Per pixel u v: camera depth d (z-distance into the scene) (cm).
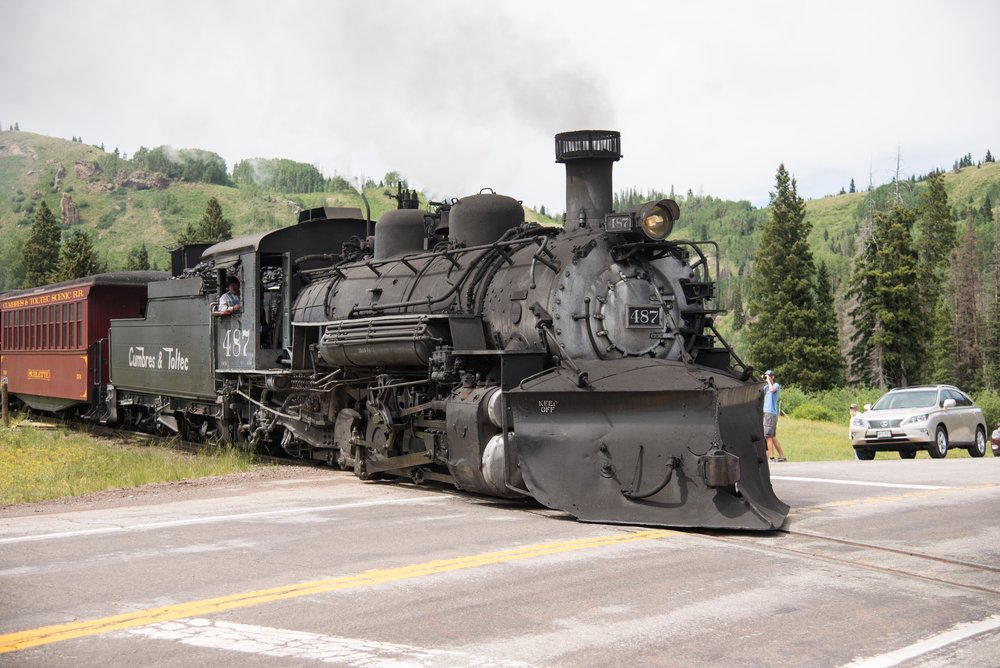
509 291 1095
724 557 739
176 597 623
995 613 580
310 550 771
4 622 567
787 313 5409
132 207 18862
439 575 675
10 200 18988
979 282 9000
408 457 1188
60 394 2422
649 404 903
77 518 970
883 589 639
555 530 860
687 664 484
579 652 502
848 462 1698
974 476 1365
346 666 479
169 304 1919
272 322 1628
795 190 5553
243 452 1652
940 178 7525
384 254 1418
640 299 1055
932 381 5897
